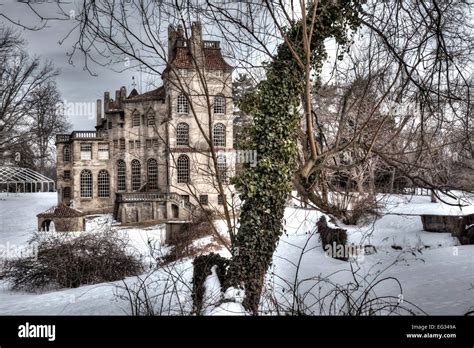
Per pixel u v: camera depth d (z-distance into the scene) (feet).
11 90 135.54
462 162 44.32
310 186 32.40
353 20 30.89
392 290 39.01
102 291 51.31
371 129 34.47
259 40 26.18
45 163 278.26
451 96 29.71
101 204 194.70
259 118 31.81
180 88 25.82
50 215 136.15
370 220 76.48
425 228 73.87
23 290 64.13
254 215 30.86
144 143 182.50
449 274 43.88
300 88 31.89
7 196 224.94
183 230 90.33
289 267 55.36
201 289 27.71
